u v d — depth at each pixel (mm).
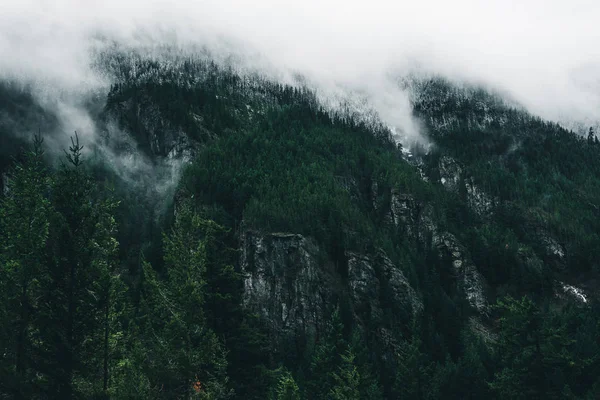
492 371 82188
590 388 64562
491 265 173500
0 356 27266
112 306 31859
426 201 190625
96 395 28297
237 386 33938
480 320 146500
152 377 30578
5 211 29750
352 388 61312
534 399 57656
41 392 26422
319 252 133125
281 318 118375
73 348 27672
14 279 27922
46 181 30938
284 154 185875
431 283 143750
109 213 32312
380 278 134750
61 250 28000
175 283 33469
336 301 123562
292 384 50656
